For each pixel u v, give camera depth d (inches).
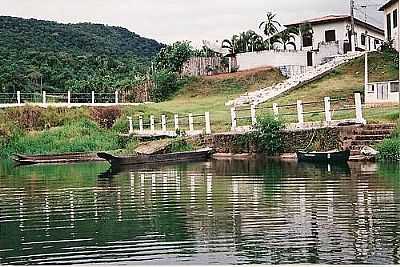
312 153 1215.6
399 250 506.0
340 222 611.5
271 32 2952.8
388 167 1066.7
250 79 2474.2
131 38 5103.3
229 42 3009.4
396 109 1465.3
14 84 2694.4
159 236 577.6
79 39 4505.4
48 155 1537.9
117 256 515.2
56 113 1999.3
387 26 2428.6
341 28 2775.6
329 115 1328.7
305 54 2610.7
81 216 692.7
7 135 1828.2
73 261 505.7
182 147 1513.3
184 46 2783.0
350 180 908.6
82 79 2950.3
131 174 1141.1
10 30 4192.9
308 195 779.4
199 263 486.3
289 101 1916.8
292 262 480.1
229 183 931.3
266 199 761.0
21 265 497.0
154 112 2063.2
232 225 613.3
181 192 850.8
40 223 658.8
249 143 1428.4
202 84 2492.6
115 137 1817.2
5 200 828.0
